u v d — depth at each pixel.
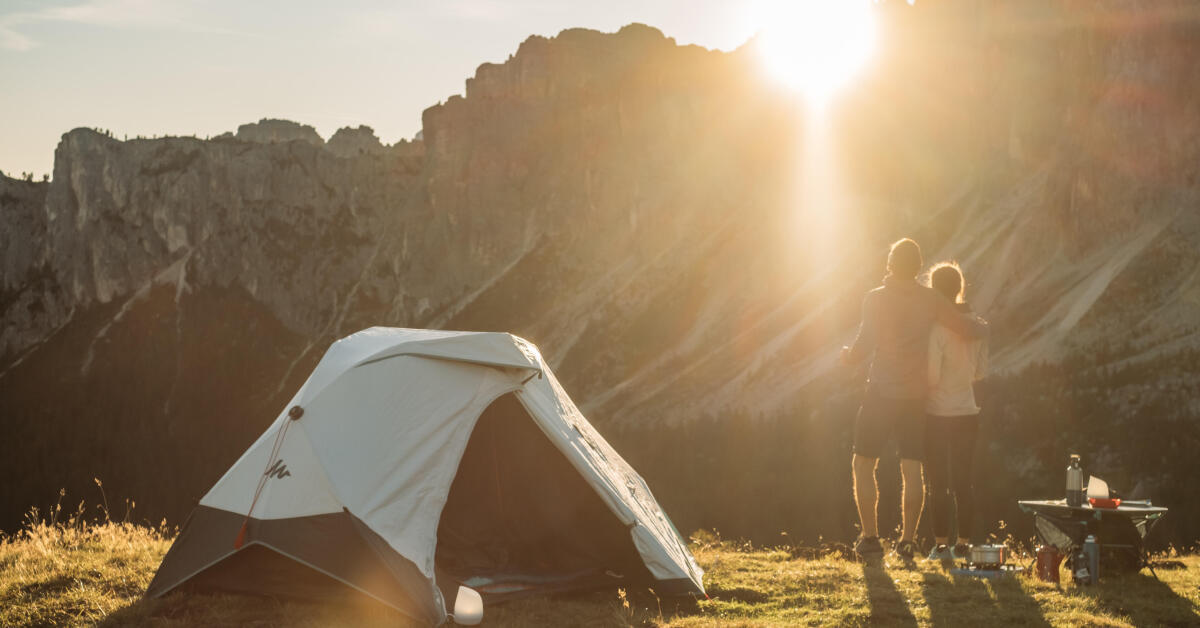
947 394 10.81
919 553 11.74
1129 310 147.50
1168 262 153.25
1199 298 141.50
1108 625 7.78
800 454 125.00
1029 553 11.96
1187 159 170.50
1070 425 104.25
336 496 8.81
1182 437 93.88
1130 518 9.97
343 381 9.67
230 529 9.08
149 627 8.09
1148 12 189.25
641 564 9.73
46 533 12.42
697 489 121.12
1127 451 94.75
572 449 10.13
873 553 11.29
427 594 8.23
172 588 9.09
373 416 9.39
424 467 9.18
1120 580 9.59
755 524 99.44
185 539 9.42
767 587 9.71
